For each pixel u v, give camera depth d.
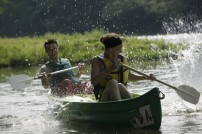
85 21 174.00
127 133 17.53
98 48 62.66
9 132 18.78
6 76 40.66
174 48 59.09
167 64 45.69
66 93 23.09
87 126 19.20
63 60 24.23
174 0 166.25
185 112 21.30
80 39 69.88
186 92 19.83
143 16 167.62
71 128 19.00
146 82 31.77
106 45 18.95
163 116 20.52
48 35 83.81
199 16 159.00
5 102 25.91
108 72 18.69
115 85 18.59
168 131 17.61
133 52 56.47
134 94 20.39
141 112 17.84
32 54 57.19
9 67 53.88
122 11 169.50
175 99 24.31
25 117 21.72
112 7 171.50
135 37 69.75
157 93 17.39
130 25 169.12
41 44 69.06
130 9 168.75
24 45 69.06
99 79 18.77
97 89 19.36
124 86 18.91
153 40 65.69
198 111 21.47
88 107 19.22
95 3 174.25
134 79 20.17
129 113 18.12
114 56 19.00
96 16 173.00
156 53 55.12
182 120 19.61
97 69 18.97
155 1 168.75
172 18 161.88
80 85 23.42
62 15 181.12
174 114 20.91
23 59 55.44
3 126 19.95
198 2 161.00
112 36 18.97
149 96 17.47
